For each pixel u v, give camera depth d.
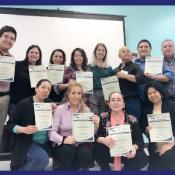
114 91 3.10
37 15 4.16
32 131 2.61
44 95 2.75
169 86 3.22
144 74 3.18
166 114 2.72
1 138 2.99
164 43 3.36
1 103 2.88
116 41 4.54
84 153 2.66
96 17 4.46
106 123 2.76
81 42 4.36
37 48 3.17
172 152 2.69
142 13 4.71
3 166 3.23
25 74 3.06
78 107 2.85
